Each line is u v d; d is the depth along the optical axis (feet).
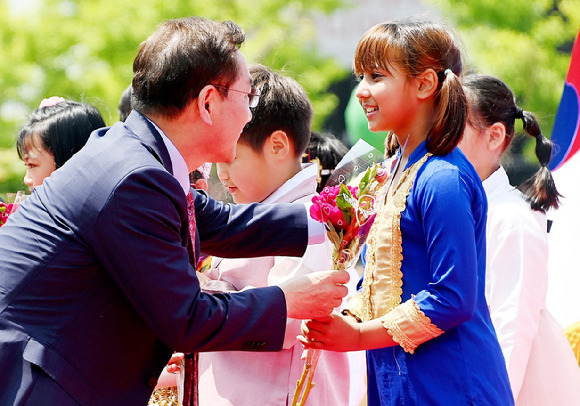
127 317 24.16
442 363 24.49
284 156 31.07
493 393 24.52
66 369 23.40
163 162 24.90
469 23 97.19
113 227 23.40
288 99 30.96
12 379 23.30
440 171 24.44
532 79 97.04
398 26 25.71
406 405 24.82
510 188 33.96
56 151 34.04
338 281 25.53
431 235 24.18
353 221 25.59
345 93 104.78
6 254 24.20
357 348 24.86
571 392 32.27
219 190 38.29
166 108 25.22
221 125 25.68
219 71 25.26
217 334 24.14
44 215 24.22
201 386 29.86
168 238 24.00
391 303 25.02
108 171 23.82
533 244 31.83
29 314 23.62
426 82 25.55
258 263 30.37
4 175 97.81
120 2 96.58
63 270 23.66
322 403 29.04
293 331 28.48
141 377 24.61
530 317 31.22
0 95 98.07
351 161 27.32
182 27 25.61
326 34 103.30
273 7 97.76
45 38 97.35
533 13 98.78
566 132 41.01
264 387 28.81
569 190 39.52
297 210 29.14
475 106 33.58
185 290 23.82
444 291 23.77
